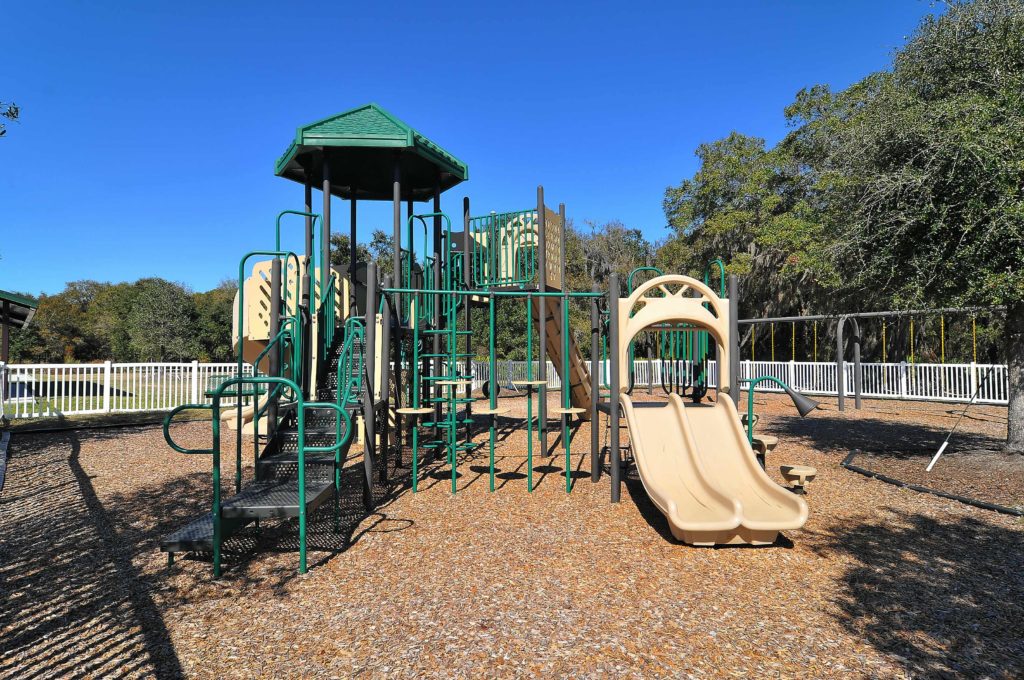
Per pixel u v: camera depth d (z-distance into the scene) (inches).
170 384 621.6
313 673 107.4
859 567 159.6
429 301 337.7
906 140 271.3
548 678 104.7
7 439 398.6
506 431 451.5
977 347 757.3
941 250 262.5
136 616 132.4
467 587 147.2
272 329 238.8
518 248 350.0
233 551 177.5
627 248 1489.9
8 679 105.5
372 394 222.7
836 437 400.2
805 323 994.7
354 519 210.8
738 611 132.1
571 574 155.7
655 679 104.2
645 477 201.3
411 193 377.4
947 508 217.9
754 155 948.0
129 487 263.6
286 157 311.3
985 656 111.9
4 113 355.9
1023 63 272.2
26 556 173.8
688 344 313.6
